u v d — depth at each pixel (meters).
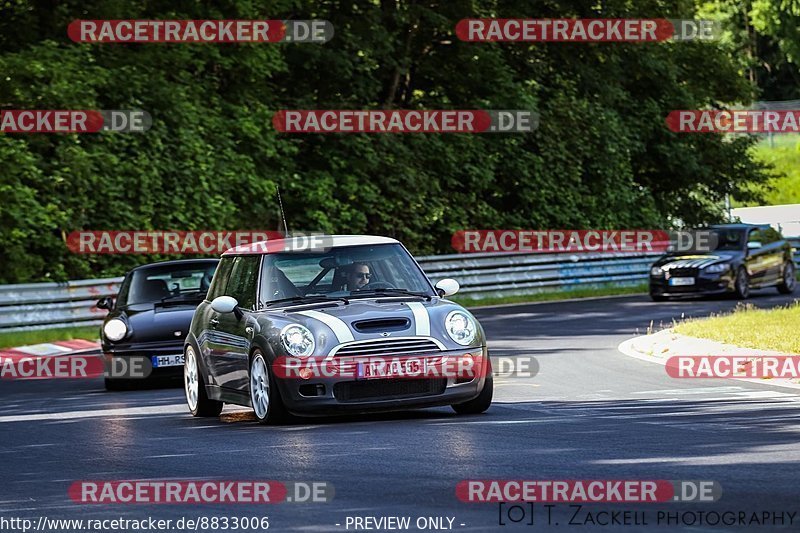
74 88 103.31
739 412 41.19
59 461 36.06
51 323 92.44
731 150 162.00
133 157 110.12
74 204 104.50
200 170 111.62
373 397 40.34
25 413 50.09
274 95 128.62
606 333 78.00
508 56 146.50
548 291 129.12
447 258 121.12
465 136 133.38
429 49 140.50
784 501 26.14
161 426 43.72
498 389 50.78
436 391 40.78
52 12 115.06
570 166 143.25
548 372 56.75
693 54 162.38
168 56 114.62
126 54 113.62
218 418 45.53
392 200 128.88
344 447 35.59
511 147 139.00
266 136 120.25
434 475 30.50
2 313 89.69
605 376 54.44
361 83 132.00
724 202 170.88
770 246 113.19
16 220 98.81
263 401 41.69
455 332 41.16
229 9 120.62
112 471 33.59
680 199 163.25
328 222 121.38
